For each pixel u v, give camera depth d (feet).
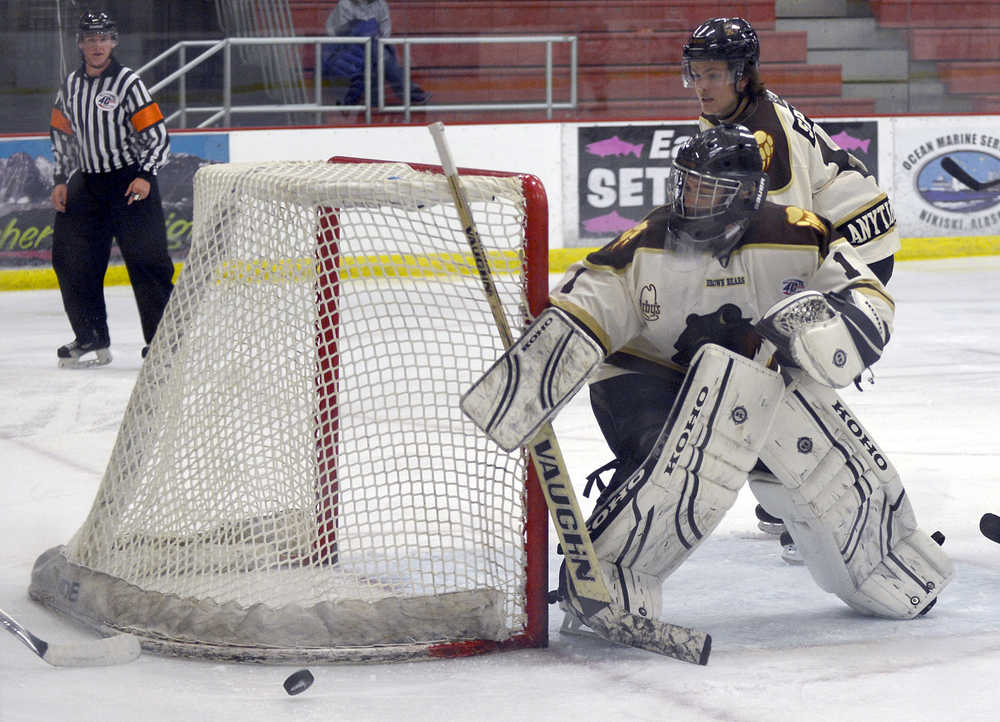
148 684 23.36
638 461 27.04
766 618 27.68
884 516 26.99
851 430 26.37
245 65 99.25
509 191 25.43
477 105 103.30
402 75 101.40
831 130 100.68
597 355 24.45
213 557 26.58
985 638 25.98
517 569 26.89
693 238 25.00
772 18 114.21
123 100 60.85
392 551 30.58
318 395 28.17
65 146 61.31
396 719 21.53
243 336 27.68
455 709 21.98
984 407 51.11
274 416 27.35
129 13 98.58
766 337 24.12
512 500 26.02
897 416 49.47
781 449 25.86
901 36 116.26
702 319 25.86
